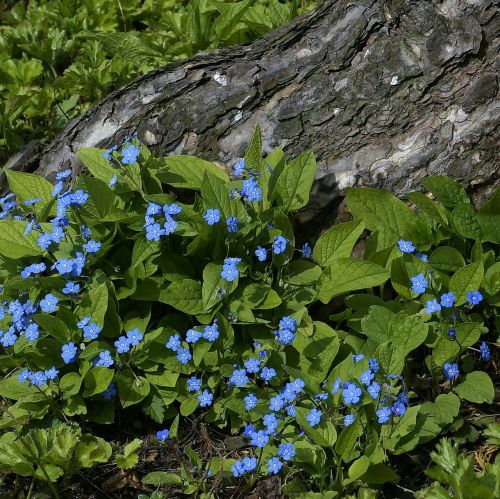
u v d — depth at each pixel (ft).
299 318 4.31
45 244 4.29
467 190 4.51
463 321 4.33
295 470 4.19
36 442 4.16
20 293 4.38
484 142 4.47
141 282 4.35
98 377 4.26
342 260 4.35
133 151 4.37
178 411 4.36
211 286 4.28
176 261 4.38
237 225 4.31
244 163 4.37
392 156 4.50
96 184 4.37
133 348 4.26
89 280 4.35
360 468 4.04
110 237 4.40
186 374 4.35
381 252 4.38
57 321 4.27
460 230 4.44
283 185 4.44
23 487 4.22
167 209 4.27
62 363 4.31
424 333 4.19
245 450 4.28
